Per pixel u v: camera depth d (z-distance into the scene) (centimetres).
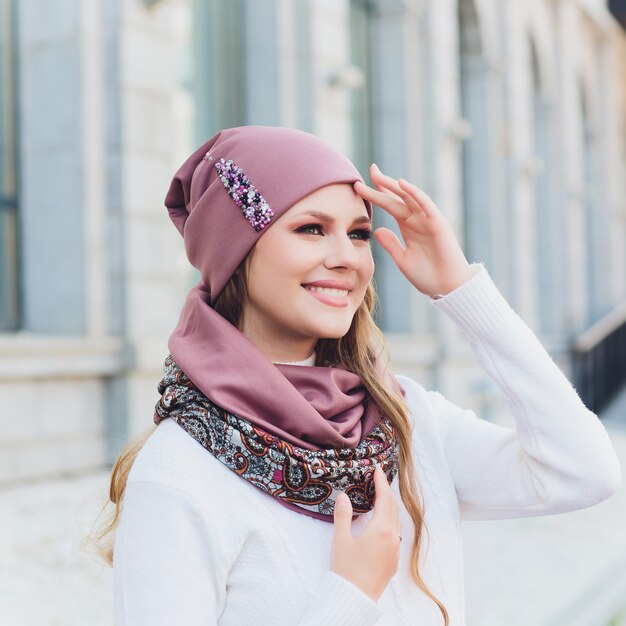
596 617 396
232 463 120
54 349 575
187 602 111
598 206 1912
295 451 121
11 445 571
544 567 449
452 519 139
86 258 623
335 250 129
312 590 120
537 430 131
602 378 1612
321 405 129
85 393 616
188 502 115
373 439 132
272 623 118
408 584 131
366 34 973
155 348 632
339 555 117
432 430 145
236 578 119
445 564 136
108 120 635
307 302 130
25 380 576
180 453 119
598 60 1917
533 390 131
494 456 141
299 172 128
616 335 1708
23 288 663
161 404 126
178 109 732
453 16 1084
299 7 798
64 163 634
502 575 432
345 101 872
